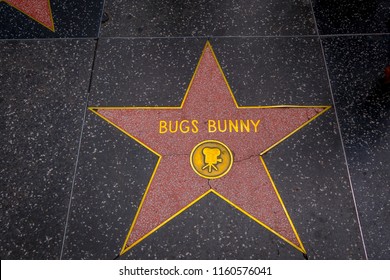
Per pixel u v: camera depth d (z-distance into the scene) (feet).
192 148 4.58
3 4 5.58
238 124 4.71
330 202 4.32
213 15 5.49
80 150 4.59
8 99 4.89
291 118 4.74
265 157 4.53
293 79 4.99
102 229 4.22
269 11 5.52
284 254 4.10
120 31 5.38
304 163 4.50
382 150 4.56
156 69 5.09
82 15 5.51
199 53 5.19
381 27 5.35
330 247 4.12
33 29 5.40
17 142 4.64
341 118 4.75
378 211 4.27
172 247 4.14
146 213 4.28
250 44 5.24
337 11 5.50
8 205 4.32
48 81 5.01
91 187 4.41
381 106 4.81
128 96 4.90
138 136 4.66
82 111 4.82
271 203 4.31
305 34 5.32
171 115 4.77
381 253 4.09
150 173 4.47
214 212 4.28
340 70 5.05
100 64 5.13
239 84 4.96
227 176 4.44
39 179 4.44
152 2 5.62
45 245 4.15
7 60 5.16
